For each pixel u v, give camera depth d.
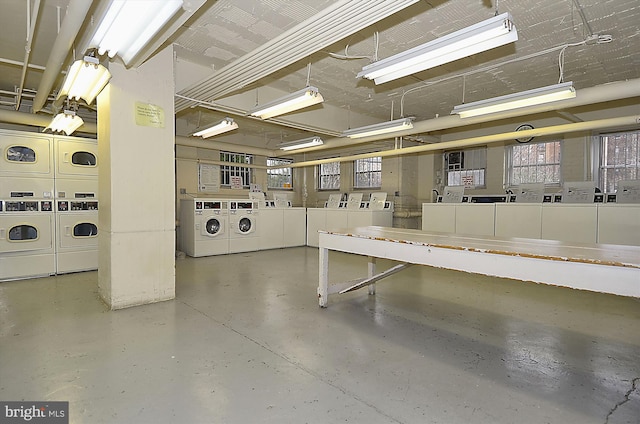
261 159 8.87
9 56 3.79
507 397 1.92
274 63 3.11
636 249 2.24
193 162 7.54
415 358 2.38
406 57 2.48
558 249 2.25
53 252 4.75
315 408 1.80
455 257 2.44
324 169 9.27
